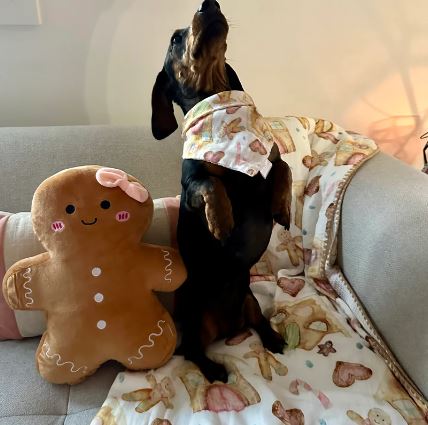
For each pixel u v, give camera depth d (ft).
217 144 2.94
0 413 2.90
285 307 3.90
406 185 3.56
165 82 3.41
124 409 2.91
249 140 2.92
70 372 3.06
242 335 3.71
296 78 5.25
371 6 5.01
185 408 2.97
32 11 4.19
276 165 3.34
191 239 3.37
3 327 3.37
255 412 2.92
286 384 3.18
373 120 5.75
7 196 3.83
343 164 4.13
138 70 4.76
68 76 4.63
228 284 3.41
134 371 3.23
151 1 4.45
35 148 3.96
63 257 2.94
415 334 3.05
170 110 3.52
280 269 4.36
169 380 3.17
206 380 3.22
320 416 2.92
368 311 3.60
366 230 3.56
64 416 2.94
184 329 3.53
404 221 3.23
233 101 3.01
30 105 4.71
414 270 3.04
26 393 3.04
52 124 4.86
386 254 3.30
